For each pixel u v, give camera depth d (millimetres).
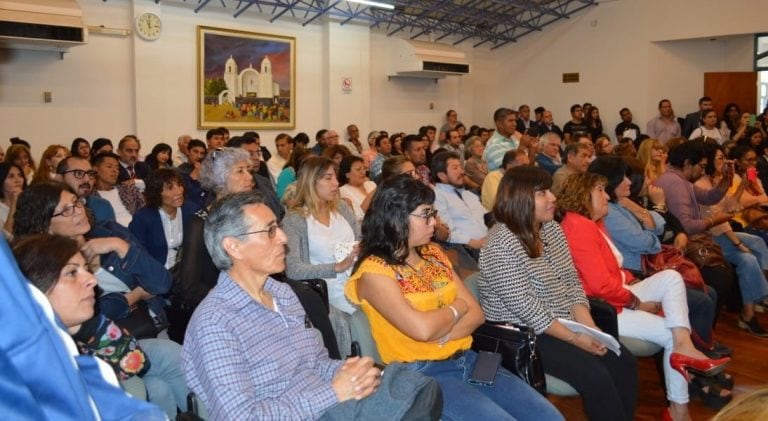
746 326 3902
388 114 10055
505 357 2100
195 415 1584
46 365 706
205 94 7742
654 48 9617
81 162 3158
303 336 1745
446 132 9773
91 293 1629
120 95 7160
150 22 7148
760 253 4176
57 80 6691
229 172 2881
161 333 2668
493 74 11516
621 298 2697
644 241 3100
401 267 2006
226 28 7855
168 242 3143
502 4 10008
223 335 1539
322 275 2814
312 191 2975
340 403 1575
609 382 2197
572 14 10414
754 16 8578
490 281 2326
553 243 2570
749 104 9570
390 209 1979
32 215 2143
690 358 2572
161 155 6125
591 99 10336
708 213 4148
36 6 6051
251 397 1490
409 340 1989
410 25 9711
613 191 3197
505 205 2363
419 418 1555
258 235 1634
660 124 9133
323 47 8969
